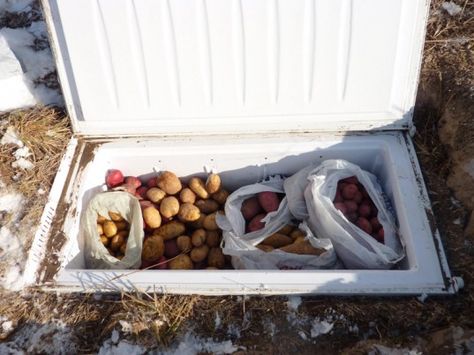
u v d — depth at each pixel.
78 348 1.56
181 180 2.21
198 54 1.86
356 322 1.54
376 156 2.05
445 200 1.82
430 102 2.15
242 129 2.04
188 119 2.03
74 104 2.03
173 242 2.07
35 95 2.29
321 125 2.02
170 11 1.78
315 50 1.83
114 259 1.88
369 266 1.78
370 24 1.76
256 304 1.59
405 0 1.73
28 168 1.99
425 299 1.56
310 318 1.55
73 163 2.02
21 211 1.86
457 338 1.46
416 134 2.04
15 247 1.76
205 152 2.07
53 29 1.85
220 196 2.14
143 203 2.08
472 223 1.70
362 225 1.92
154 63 1.89
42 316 1.62
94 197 1.96
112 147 2.07
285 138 2.05
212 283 1.63
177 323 1.57
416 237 1.70
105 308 1.62
